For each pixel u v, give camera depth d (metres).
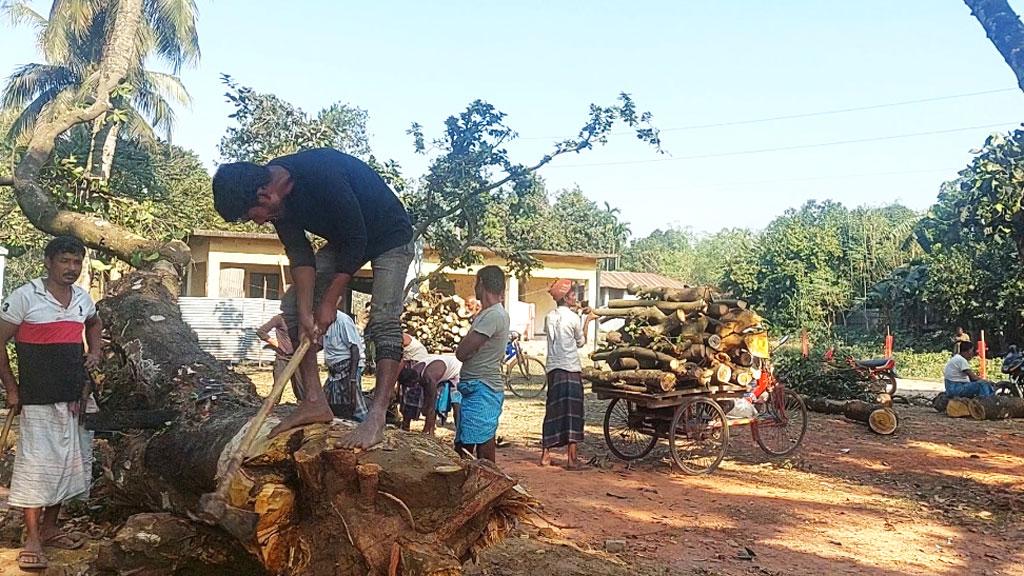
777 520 7.30
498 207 15.42
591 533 6.56
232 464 3.88
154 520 4.58
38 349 4.95
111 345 6.61
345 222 4.08
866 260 36.22
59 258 5.02
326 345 7.62
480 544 3.95
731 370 9.51
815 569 5.93
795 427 12.71
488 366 6.95
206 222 27.20
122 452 5.25
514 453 10.23
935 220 30.66
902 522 7.40
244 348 21.23
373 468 3.62
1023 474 9.75
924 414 15.19
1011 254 27.39
